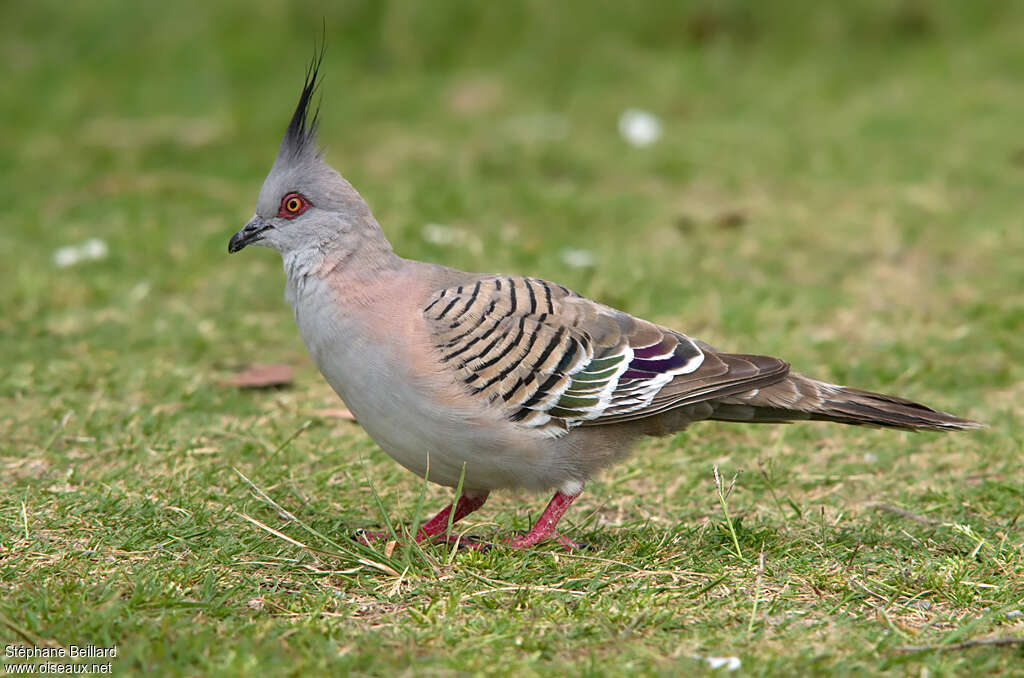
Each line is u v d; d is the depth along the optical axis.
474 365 7.95
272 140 20.77
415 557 7.98
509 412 8.04
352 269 8.30
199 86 23.73
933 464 10.08
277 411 11.12
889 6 25.72
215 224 16.61
